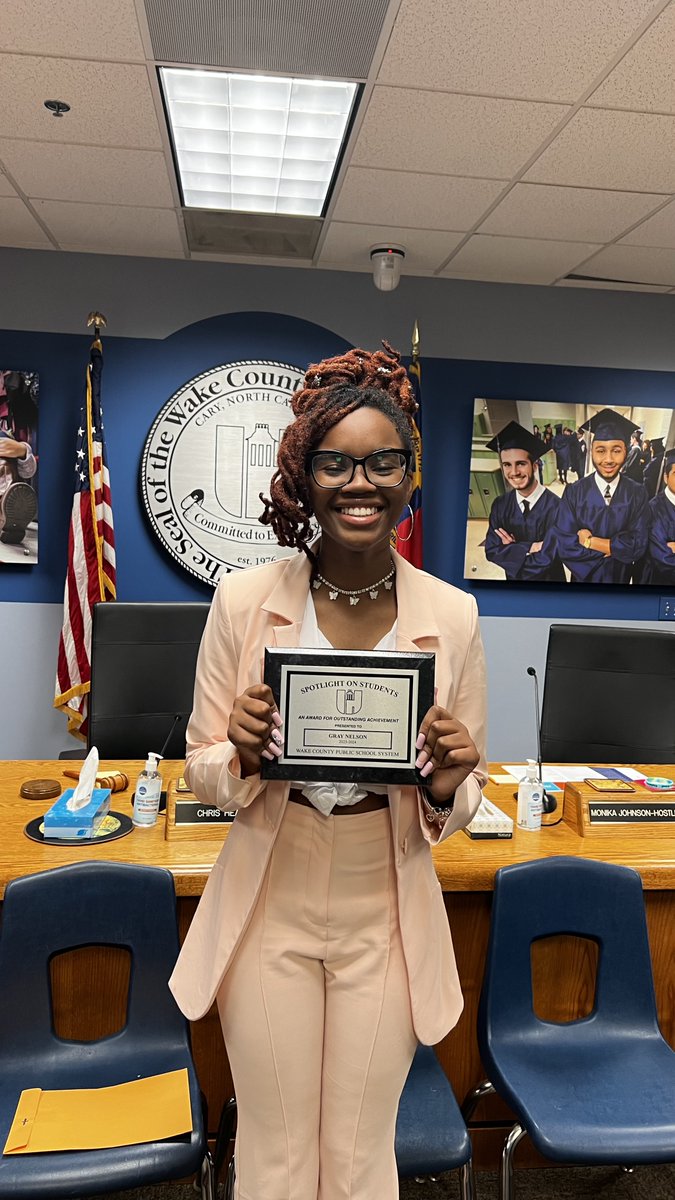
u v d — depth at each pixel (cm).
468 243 345
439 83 228
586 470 402
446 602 105
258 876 96
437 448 397
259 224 335
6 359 370
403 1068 97
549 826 199
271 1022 94
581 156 267
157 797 188
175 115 261
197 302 378
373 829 97
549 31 203
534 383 401
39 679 378
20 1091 136
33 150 272
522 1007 160
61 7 200
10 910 145
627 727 279
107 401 375
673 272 374
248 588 103
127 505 380
